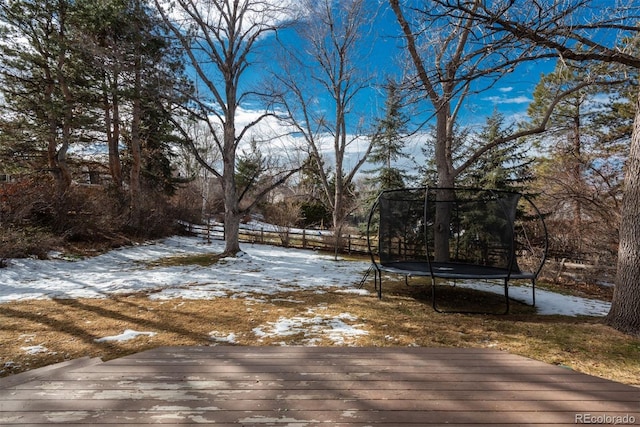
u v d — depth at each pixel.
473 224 8.77
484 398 1.92
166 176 21.00
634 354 3.47
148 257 11.55
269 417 1.68
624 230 4.21
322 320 4.71
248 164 27.47
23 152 13.87
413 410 1.77
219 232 20.14
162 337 4.01
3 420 1.63
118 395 1.91
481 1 4.51
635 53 5.74
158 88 10.61
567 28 4.01
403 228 7.90
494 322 4.73
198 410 1.75
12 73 12.41
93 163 17.00
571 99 12.81
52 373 2.22
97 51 10.45
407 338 4.00
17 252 9.14
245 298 5.99
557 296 6.80
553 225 11.84
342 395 1.94
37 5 11.70
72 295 6.16
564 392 2.00
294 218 24.16
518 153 12.48
